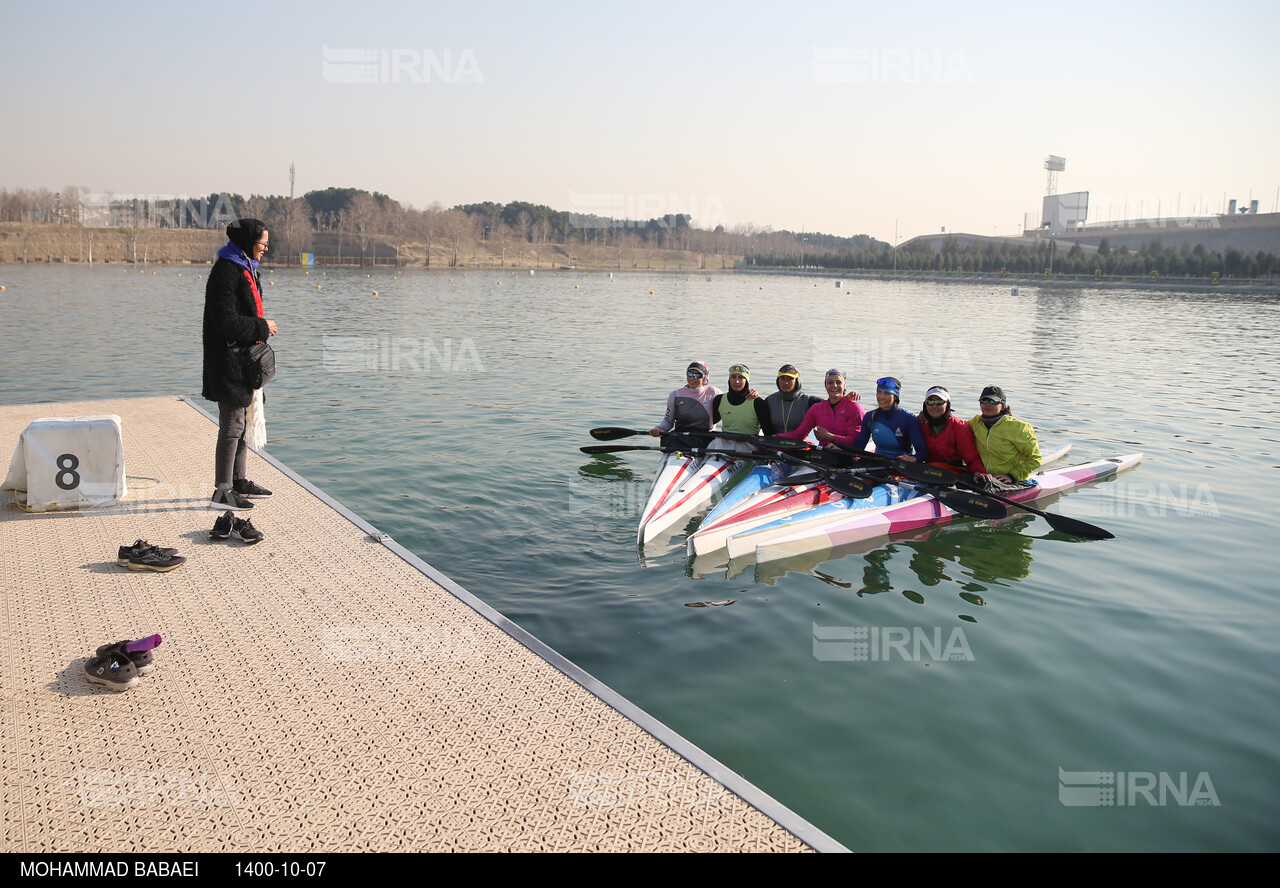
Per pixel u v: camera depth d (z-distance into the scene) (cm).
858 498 860
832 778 421
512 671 411
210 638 437
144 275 6631
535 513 879
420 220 13788
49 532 593
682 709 490
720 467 965
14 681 387
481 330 3041
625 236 17125
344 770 327
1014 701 504
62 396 1539
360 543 584
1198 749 454
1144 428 1354
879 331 3266
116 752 335
